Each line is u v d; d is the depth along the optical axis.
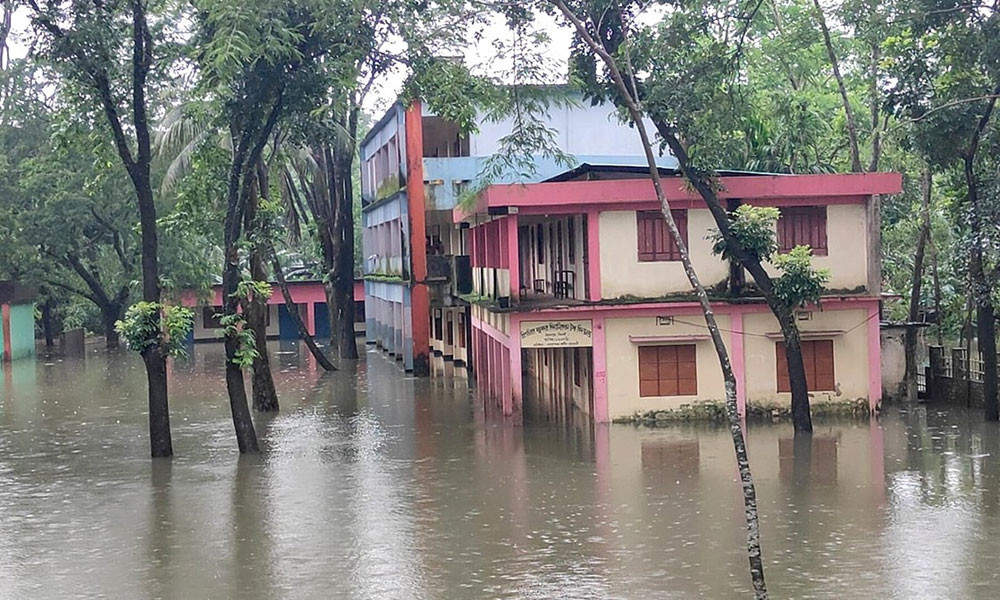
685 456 22.25
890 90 25.22
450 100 22.16
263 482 20.95
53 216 50.47
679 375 26.56
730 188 26.00
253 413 30.98
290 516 18.12
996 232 24.28
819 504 17.91
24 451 25.52
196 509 18.83
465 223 35.62
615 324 26.44
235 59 19.95
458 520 17.50
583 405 29.28
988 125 24.81
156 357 24.09
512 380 26.75
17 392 37.94
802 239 26.62
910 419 26.31
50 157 50.00
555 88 28.53
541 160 36.34
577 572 14.50
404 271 40.84
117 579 14.87
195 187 26.52
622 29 17.84
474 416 29.20
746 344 26.48
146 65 23.17
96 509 19.06
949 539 15.61
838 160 37.94
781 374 26.61
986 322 25.64
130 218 52.84
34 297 54.44
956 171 27.00
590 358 27.88
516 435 25.66
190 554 15.99
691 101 23.47
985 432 24.23
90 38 22.11
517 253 26.72
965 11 23.81
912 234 34.53
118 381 40.78
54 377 42.94
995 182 24.25
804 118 34.34
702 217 26.25
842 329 26.67
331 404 32.75
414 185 39.34
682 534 16.25
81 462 23.83
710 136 23.59
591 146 36.59
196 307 55.56
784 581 13.86
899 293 33.25
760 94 35.31
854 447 22.80
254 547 16.25
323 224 48.56
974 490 18.64
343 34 22.02
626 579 14.13
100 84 22.78
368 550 15.88
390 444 25.08
